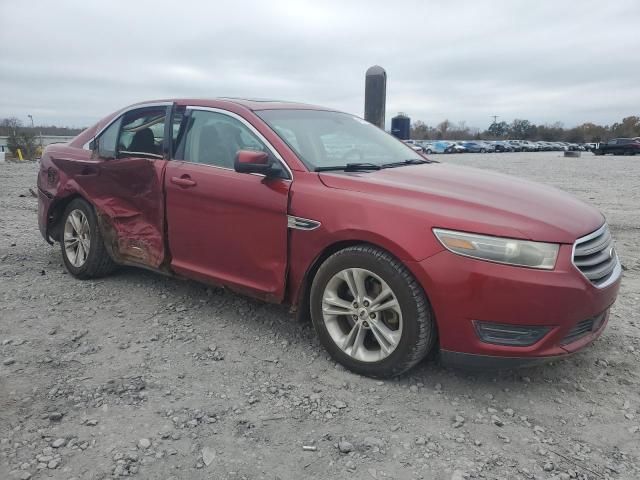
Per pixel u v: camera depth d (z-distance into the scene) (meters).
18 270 5.36
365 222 3.19
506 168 23.69
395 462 2.57
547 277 2.88
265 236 3.65
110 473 2.45
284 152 3.70
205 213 3.95
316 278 3.46
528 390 3.25
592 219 3.33
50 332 3.91
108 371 3.37
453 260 2.95
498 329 2.96
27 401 3.00
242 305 4.47
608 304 3.22
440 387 3.24
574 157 38.78
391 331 3.22
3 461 2.51
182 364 3.48
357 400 3.09
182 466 2.51
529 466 2.56
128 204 4.53
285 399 3.09
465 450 2.67
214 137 4.11
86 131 5.23
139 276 5.19
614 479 2.48
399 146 4.72
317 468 2.51
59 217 5.34
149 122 4.56
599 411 3.04
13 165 23.14
